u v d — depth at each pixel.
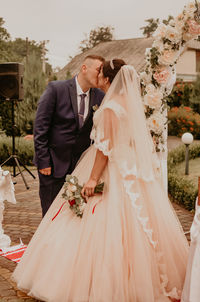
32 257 2.74
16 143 9.98
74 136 3.56
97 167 2.71
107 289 2.42
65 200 2.94
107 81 2.82
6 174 3.88
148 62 3.15
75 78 3.55
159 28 3.14
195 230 2.49
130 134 2.67
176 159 9.54
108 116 2.63
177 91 19.03
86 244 2.58
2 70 7.46
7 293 2.90
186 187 5.92
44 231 2.90
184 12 3.11
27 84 13.91
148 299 2.45
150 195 2.71
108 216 2.58
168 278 2.64
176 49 3.18
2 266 3.44
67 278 2.53
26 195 6.43
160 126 3.06
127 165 2.65
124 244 2.54
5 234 4.39
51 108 3.47
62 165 3.57
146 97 3.00
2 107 12.66
